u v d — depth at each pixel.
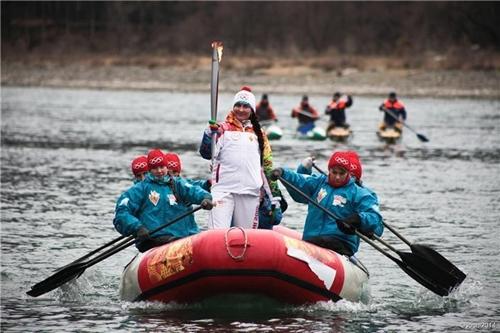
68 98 136.00
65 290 29.36
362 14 196.50
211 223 27.92
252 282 25.19
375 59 167.25
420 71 151.12
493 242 37.44
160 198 28.14
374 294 29.28
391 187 52.72
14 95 140.50
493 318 26.44
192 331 23.88
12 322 25.38
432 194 50.16
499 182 55.25
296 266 25.50
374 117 108.56
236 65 164.88
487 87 140.00
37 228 39.66
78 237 37.88
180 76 162.00
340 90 140.88
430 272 28.31
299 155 68.69
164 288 26.00
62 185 52.84
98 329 24.48
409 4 196.50
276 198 29.00
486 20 188.75
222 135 28.20
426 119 103.44
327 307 26.33
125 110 116.50
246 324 24.59
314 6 199.00
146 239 27.62
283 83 147.00
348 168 28.25
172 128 92.81
